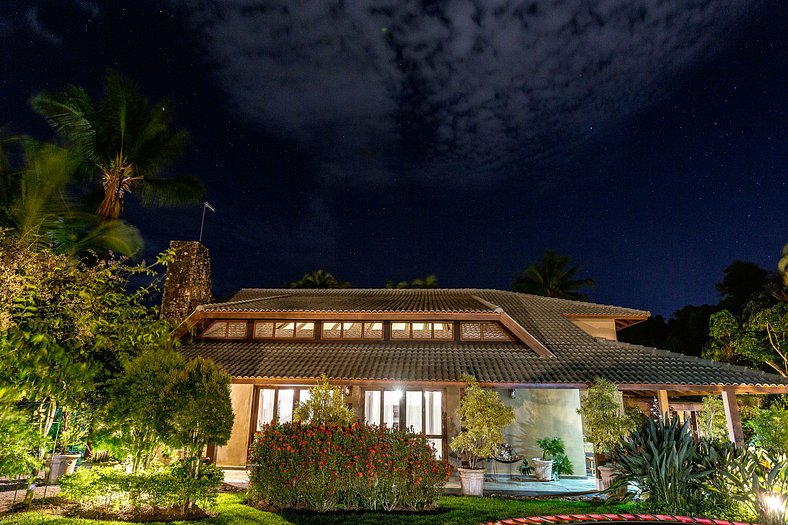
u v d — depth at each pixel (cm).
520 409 1703
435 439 1703
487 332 1866
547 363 1625
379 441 1013
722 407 1664
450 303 2066
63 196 1520
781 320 1920
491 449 1258
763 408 1775
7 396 749
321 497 944
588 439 1205
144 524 811
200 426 914
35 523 784
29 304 979
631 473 889
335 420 1168
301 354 1755
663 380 1461
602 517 570
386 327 1892
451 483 1453
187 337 1914
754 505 734
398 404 1761
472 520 884
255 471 1009
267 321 1930
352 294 2456
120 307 1108
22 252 1042
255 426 1748
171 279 2112
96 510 907
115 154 2080
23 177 1484
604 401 1194
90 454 1423
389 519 886
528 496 1266
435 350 1783
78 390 862
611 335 2205
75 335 1024
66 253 1459
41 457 949
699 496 812
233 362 1677
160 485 875
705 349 2266
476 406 1251
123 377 931
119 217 2050
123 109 2059
